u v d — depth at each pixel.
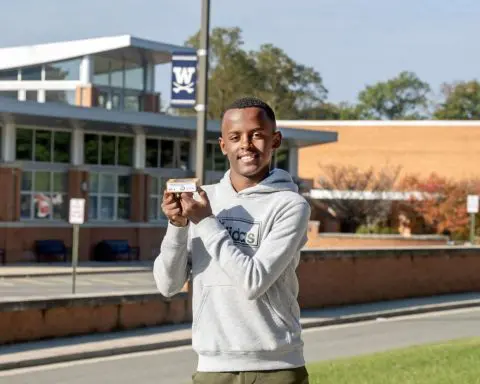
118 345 15.96
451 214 58.38
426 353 13.87
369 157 69.56
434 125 68.44
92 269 37.72
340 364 12.72
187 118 43.12
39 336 16.20
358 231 58.62
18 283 31.62
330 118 105.19
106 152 44.16
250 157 4.34
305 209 4.30
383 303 24.81
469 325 20.59
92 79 48.91
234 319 4.20
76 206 25.31
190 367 14.28
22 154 41.03
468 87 110.88
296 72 100.44
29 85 50.28
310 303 23.16
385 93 115.94
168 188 4.23
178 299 18.97
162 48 47.97
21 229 40.56
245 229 4.29
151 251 45.44
